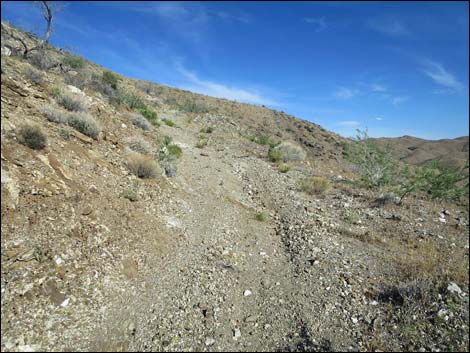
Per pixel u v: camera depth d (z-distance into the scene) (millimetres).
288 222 8836
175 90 46281
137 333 4359
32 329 3848
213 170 12625
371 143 13273
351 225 8758
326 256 6863
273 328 4824
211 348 4328
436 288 5668
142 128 13469
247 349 4395
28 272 4371
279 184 12078
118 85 20109
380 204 10461
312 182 12117
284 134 42000
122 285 5066
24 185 5387
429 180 11539
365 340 4598
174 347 4250
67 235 5195
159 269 5793
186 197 9211
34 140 6344
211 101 47062
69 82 12984
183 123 22422
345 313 5160
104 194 6750
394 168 12641
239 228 8336
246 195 10977
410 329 4766
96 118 10516
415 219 9414
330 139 45156
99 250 5379
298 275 6266
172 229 7168
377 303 5422
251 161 15117
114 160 8531
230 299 5426
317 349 4391
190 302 5160
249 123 42125
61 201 5660
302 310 5215
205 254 6680
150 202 7773
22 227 4828
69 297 4430
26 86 8914
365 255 7102
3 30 15938
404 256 7070
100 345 4008
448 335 4680
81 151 7664
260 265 6684
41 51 14594
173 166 10500
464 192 11297
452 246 7805
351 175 15117
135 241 6109
